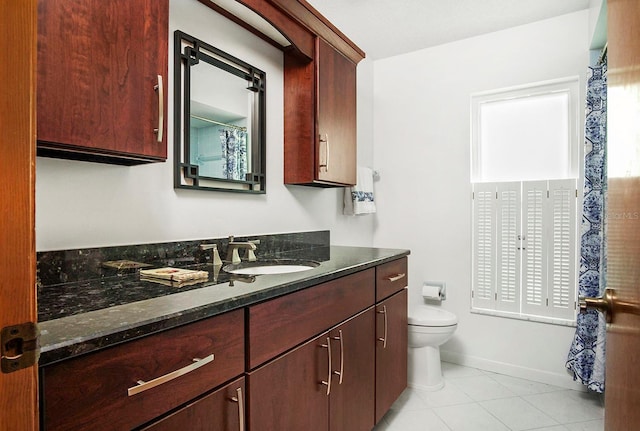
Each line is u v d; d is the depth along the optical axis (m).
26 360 0.38
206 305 0.85
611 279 0.76
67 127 0.89
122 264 1.17
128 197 1.26
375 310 1.73
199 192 1.52
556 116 2.43
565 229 2.34
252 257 1.66
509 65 2.52
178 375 0.78
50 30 0.86
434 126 2.80
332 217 2.48
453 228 2.72
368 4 2.21
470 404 2.11
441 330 2.22
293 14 1.72
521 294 2.47
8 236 0.36
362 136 2.87
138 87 1.05
